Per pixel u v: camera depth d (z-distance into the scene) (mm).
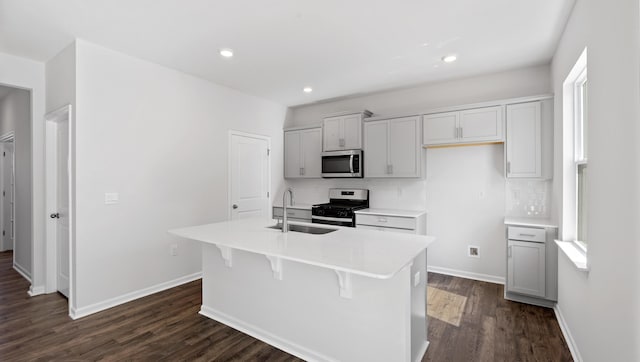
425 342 2277
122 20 2453
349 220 4203
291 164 5172
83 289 2814
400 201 4363
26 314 2816
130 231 3168
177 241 3592
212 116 4016
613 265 1465
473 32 2643
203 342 2367
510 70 3568
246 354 2217
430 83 4047
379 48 2967
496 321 2670
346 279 1944
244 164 4508
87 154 2861
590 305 1824
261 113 4797
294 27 2557
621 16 1355
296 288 2230
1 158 5219
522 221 3150
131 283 3166
